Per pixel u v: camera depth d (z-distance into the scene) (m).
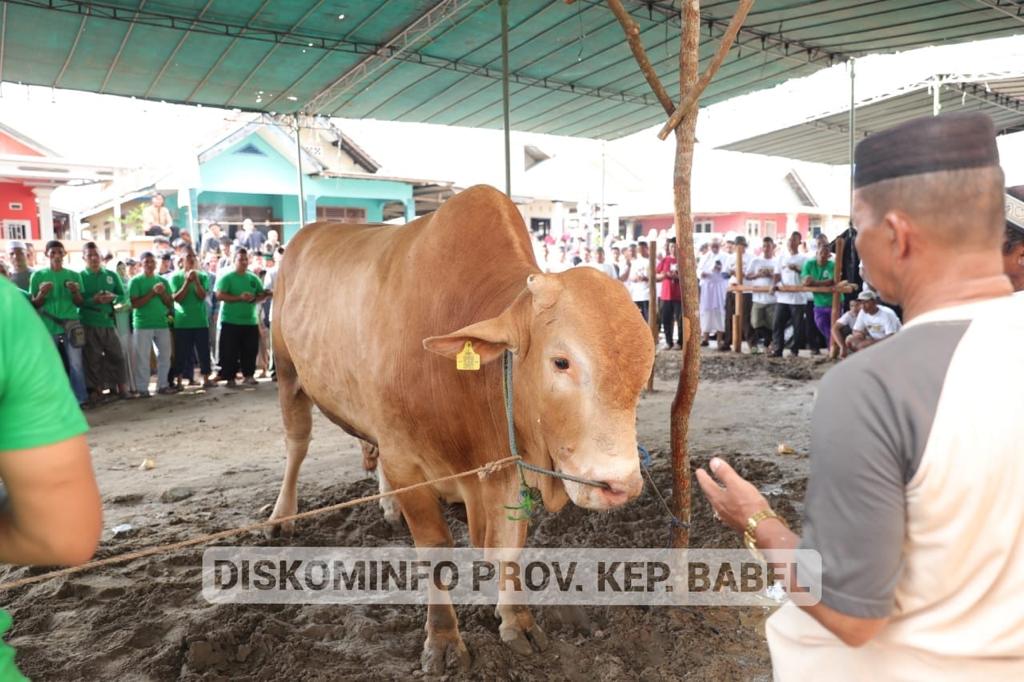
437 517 3.33
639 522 4.53
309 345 4.17
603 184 19.45
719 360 12.18
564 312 2.47
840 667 1.35
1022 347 1.20
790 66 11.95
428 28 9.46
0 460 1.21
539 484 2.83
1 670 1.32
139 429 8.15
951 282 1.25
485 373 2.88
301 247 4.71
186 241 14.07
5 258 12.56
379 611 3.65
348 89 12.14
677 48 10.85
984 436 1.15
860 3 9.21
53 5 8.58
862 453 1.18
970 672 1.22
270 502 5.36
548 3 9.08
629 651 3.22
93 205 23.61
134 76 11.38
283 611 3.62
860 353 1.27
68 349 9.27
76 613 3.65
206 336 10.75
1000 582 1.19
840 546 1.20
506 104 8.86
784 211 32.88
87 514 1.27
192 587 3.91
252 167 21.08
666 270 14.09
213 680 2.99
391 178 22.25
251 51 10.43
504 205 3.31
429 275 3.23
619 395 2.39
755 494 1.54
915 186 1.23
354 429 4.11
